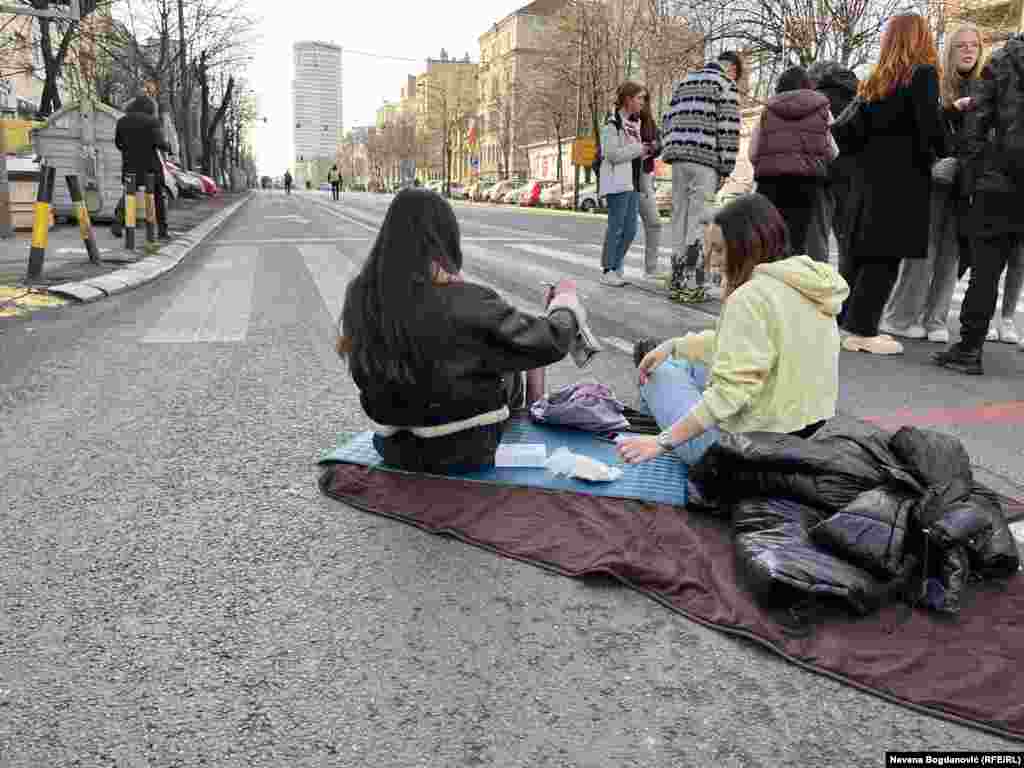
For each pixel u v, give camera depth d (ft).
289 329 20.84
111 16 104.01
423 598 7.92
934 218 19.98
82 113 47.01
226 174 215.31
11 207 42.16
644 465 11.04
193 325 21.25
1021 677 6.63
